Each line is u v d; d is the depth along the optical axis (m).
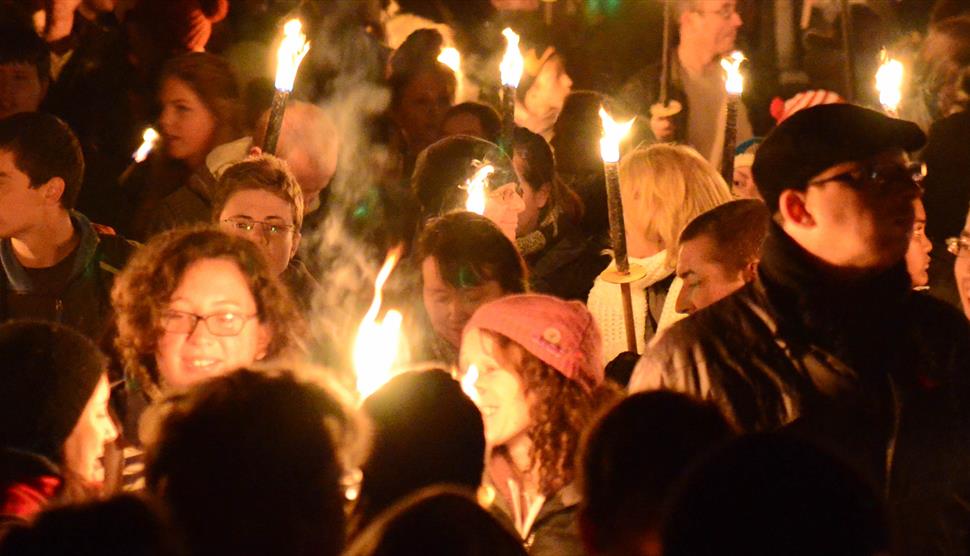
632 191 15.50
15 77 18.75
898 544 10.05
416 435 8.26
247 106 19.80
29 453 9.18
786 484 5.94
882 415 10.18
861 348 10.22
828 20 25.62
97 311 14.45
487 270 12.30
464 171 14.93
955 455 10.24
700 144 22.88
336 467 7.44
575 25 25.47
